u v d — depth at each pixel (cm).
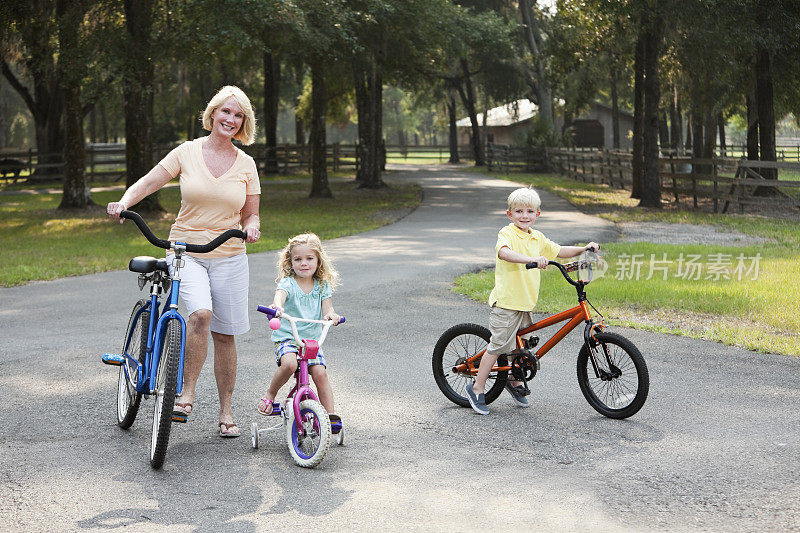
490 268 1355
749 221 2142
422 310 1002
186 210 540
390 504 432
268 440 543
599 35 2850
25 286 1196
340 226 2038
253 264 1398
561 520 411
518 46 4712
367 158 3434
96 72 2062
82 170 2542
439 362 641
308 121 5541
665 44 2600
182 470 484
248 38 1977
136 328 566
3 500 435
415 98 6881
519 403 621
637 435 551
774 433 552
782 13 2384
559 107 5166
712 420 583
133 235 1900
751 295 1055
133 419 549
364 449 523
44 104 4062
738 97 3061
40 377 693
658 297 1046
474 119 5525
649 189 2558
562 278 1195
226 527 402
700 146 3688
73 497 441
